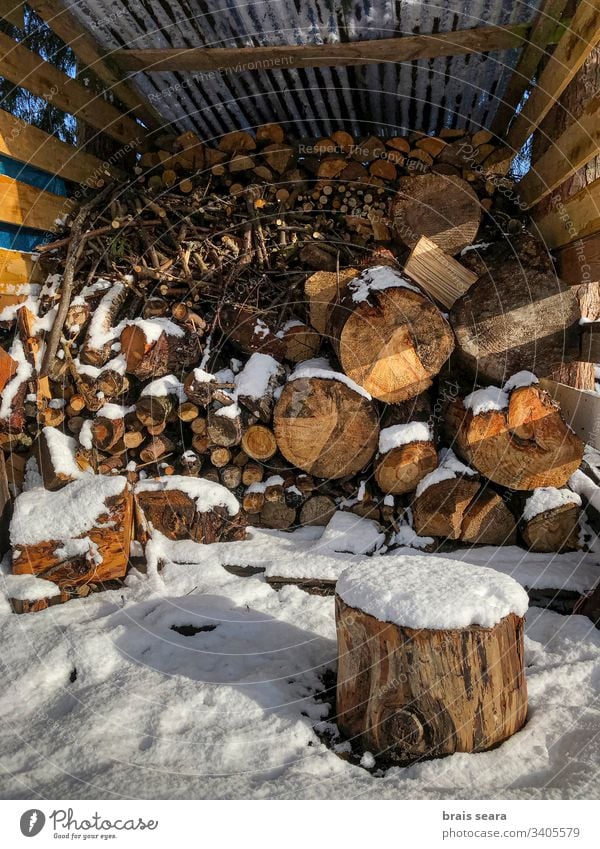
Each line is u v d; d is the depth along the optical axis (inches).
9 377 163.5
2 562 147.9
